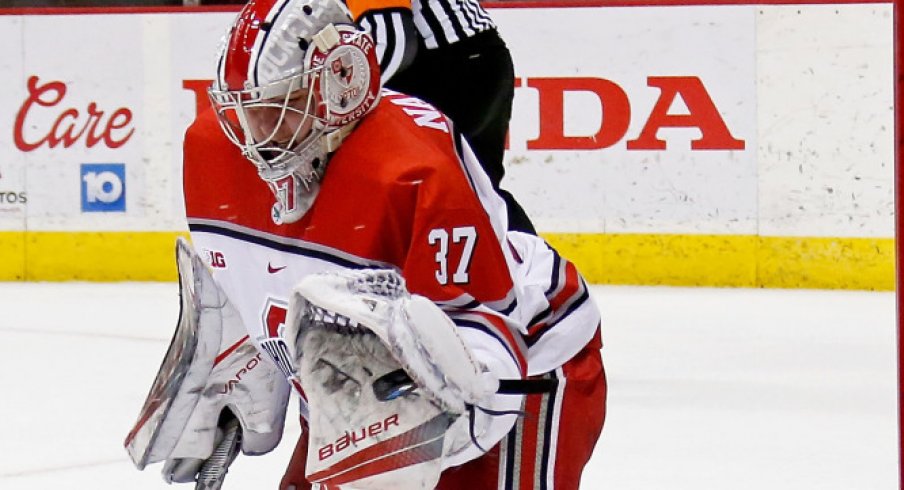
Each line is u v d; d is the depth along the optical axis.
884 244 24.94
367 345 5.98
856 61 24.83
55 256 27.44
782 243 25.42
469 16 13.27
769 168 25.38
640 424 14.07
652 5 25.56
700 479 11.82
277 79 6.33
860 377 16.70
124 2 32.44
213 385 7.53
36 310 23.14
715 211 25.64
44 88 27.23
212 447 7.64
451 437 6.37
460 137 6.88
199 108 27.00
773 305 23.14
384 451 6.01
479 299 6.45
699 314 22.09
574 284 7.23
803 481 11.74
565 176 26.03
